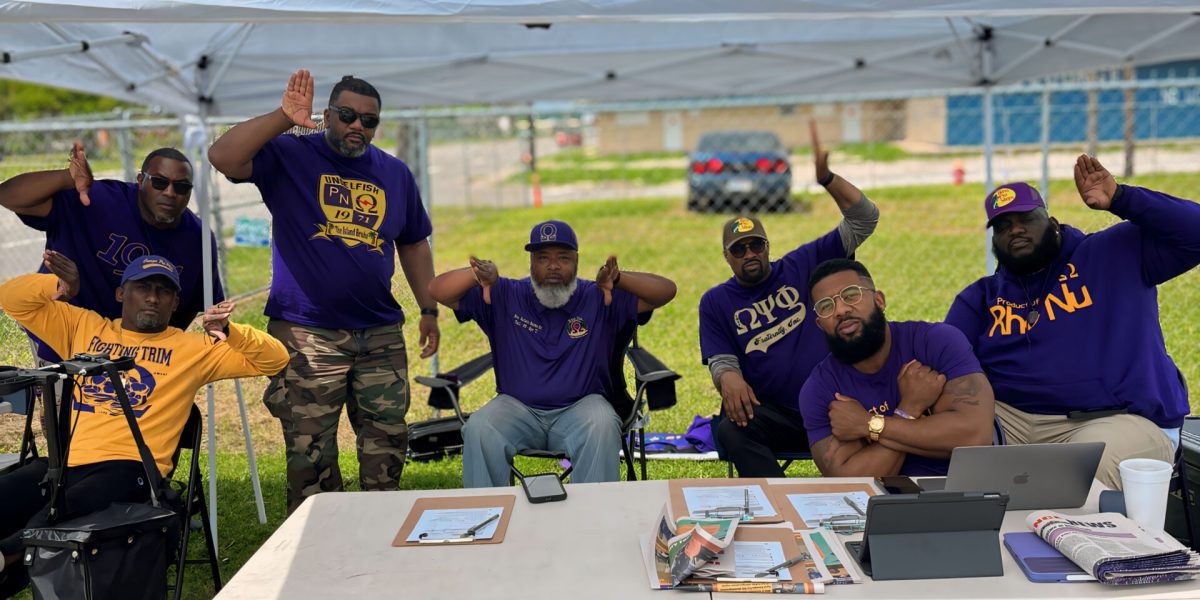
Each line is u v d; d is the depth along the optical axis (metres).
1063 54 5.82
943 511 2.11
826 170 3.80
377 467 3.93
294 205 3.66
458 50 5.89
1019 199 3.43
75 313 3.46
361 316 3.78
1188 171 14.59
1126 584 2.04
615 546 2.29
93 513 2.89
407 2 3.08
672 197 17.27
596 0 3.11
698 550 2.08
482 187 20.22
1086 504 2.49
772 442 3.93
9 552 2.93
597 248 11.65
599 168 23.39
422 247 4.14
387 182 3.82
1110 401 3.40
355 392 3.88
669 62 6.22
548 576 2.14
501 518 2.46
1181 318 6.88
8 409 3.76
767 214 14.05
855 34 6.04
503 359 3.96
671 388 3.95
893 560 2.10
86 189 3.53
